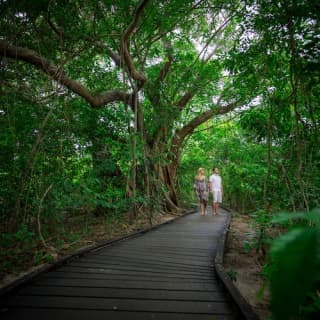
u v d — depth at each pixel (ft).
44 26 23.38
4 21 19.25
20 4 17.79
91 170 29.27
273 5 13.75
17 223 19.67
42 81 24.71
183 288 11.51
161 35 31.76
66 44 25.08
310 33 11.94
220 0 27.63
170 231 26.76
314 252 1.11
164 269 14.20
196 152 67.87
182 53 39.86
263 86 18.60
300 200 18.52
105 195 28.14
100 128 31.73
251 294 12.80
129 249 18.72
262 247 18.02
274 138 19.99
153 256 16.87
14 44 21.25
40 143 21.67
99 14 24.72
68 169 25.94
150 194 36.19
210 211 52.01
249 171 29.40
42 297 10.32
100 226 28.66
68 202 22.44
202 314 9.21
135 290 11.19
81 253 16.62
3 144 19.29
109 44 30.86
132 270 13.91
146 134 38.24
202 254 17.54
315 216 1.92
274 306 1.06
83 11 26.23
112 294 10.73
